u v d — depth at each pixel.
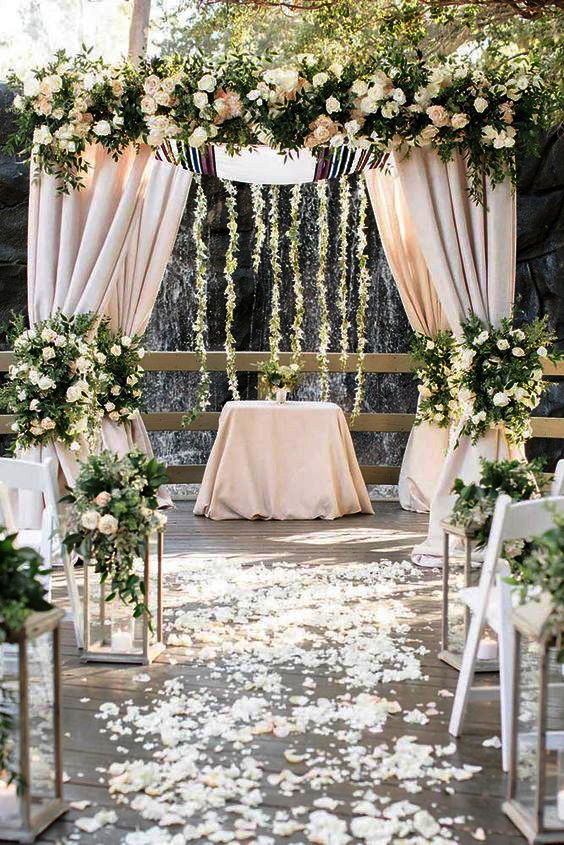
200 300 7.34
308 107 4.71
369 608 4.30
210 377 8.88
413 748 2.75
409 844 2.23
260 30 7.93
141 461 3.50
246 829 2.30
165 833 2.28
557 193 7.92
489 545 2.79
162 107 4.80
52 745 2.41
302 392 8.77
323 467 6.49
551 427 7.10
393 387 8.80
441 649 3.63
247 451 6.46
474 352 4.91
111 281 5.23
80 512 3.36
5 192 7.87
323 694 3.22
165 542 5.69
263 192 8.66
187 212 8.62
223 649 3.69
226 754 2.73
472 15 6.04
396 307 8.80
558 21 6.38
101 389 5.91
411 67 4.74
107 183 5.11
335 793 2.50
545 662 2.21
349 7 6.35
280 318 8.84
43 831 2.30
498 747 2.82
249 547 5.59
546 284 8.02
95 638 3.62
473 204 4.99
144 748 2.76
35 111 4.93
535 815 2.25
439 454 6.85
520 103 4.80
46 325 5.11
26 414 5.10
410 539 5.89
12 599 2.20
